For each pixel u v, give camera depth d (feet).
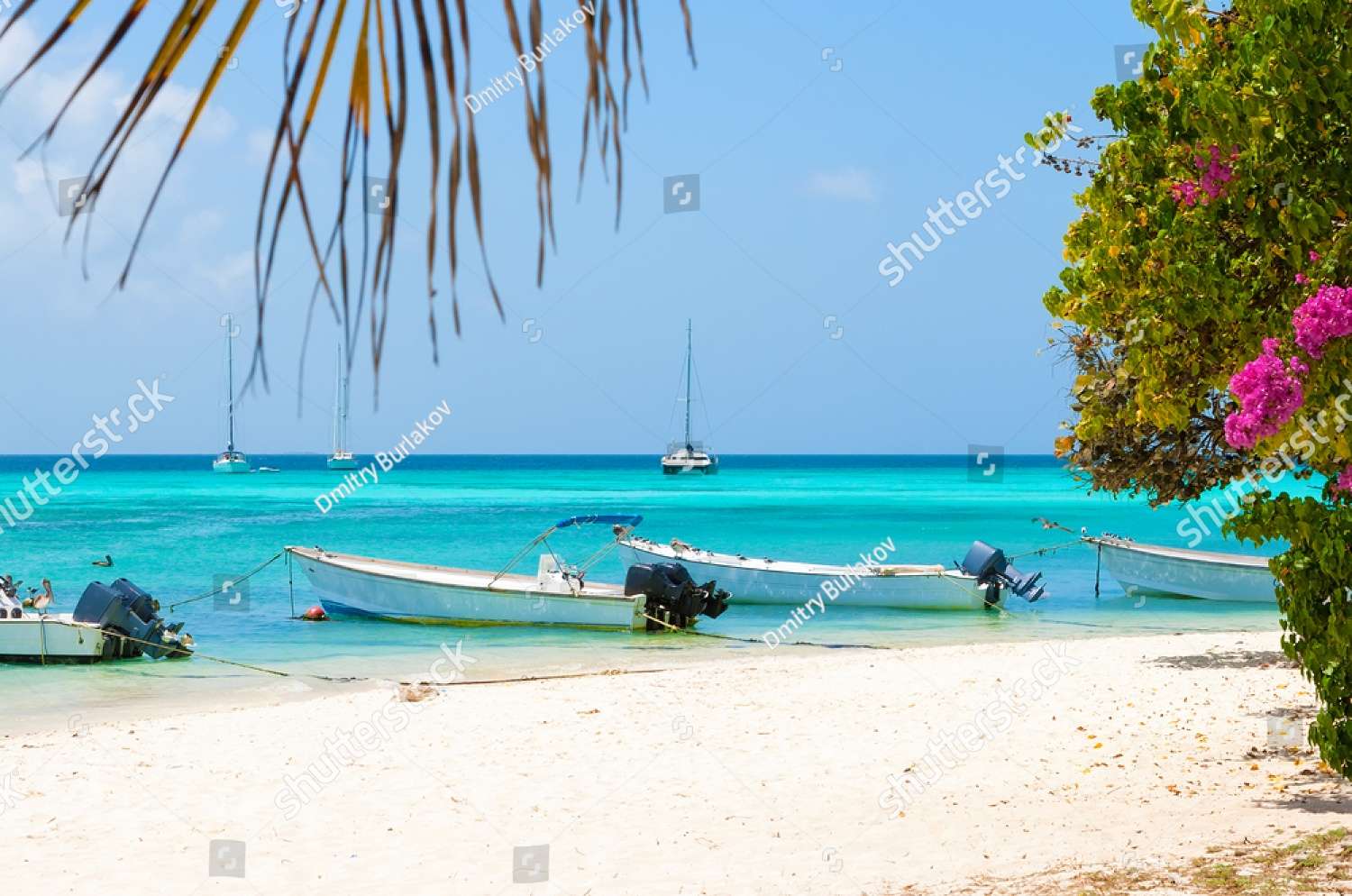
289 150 3.03
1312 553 27.12
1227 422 22.58
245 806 36.65
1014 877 25.98
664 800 36.78
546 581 89.25
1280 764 38.37
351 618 91.71
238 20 3.04
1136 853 27.32
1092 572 127.24
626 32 3.43
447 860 30.83
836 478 483.92
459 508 257.96
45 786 39.11
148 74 2.92
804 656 71.67
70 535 173.27
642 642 80.07
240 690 62.49
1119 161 25.44
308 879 29.48
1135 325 24.97
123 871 30.35
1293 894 21.47
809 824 33.53
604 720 48.88
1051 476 516.32
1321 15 21.30
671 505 271.69
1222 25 25.13
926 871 27.84
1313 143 22.72
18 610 72.38
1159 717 47.19
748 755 42.57
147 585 116.47
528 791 38.01
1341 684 27.17
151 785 39.14
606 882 28.55
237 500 287.48
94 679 65.98
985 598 93.40
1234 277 24.45
